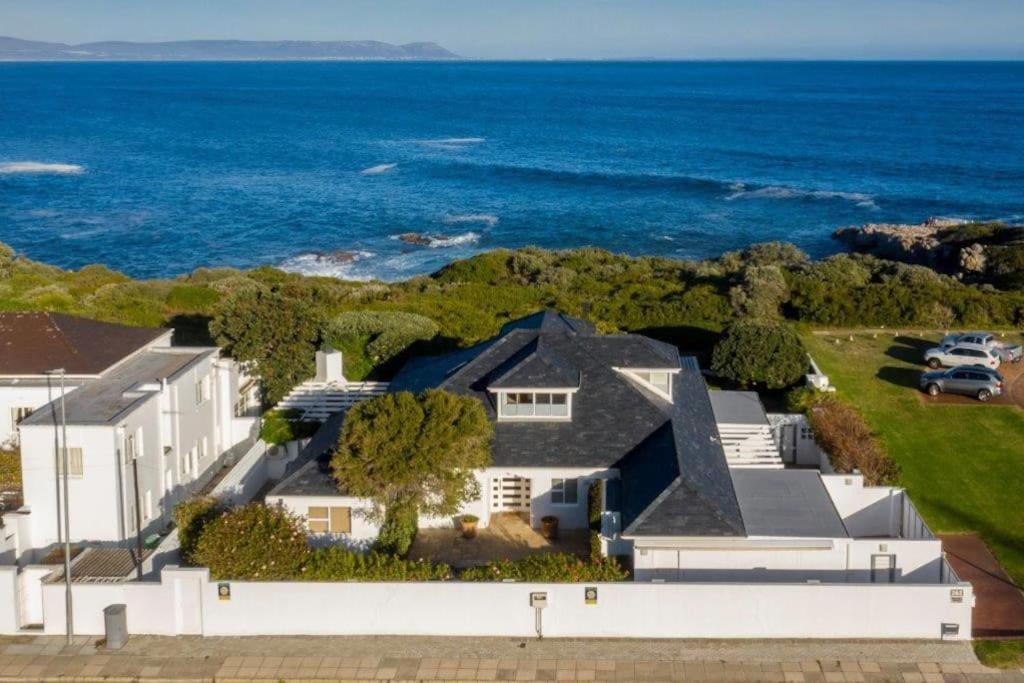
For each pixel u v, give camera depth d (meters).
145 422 31.17
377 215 112.88
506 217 112.25
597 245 99.06
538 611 24.44
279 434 35.94
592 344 33.75
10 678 22.98
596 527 27.81
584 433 30.47
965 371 42.31
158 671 23.25
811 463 36.25
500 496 30.81
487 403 31.58
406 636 24.64
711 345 48.22
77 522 29.44
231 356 40.59
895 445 37.16
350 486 27.17
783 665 23.12
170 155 167.12
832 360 47.28
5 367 33.34
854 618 24.16
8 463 31.38
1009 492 33.12
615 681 22.61
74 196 124.75
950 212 115.44
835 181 137.38
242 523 26.00
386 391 36.81
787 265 76.38
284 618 24.78
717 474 28.73
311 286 60.44
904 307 53.81
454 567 27.64
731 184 134.12
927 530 27.28
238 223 107.94
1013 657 23.30
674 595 24.23
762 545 25.67
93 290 61.28
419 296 59.69
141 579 26.25
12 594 24.80
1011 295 56.06
